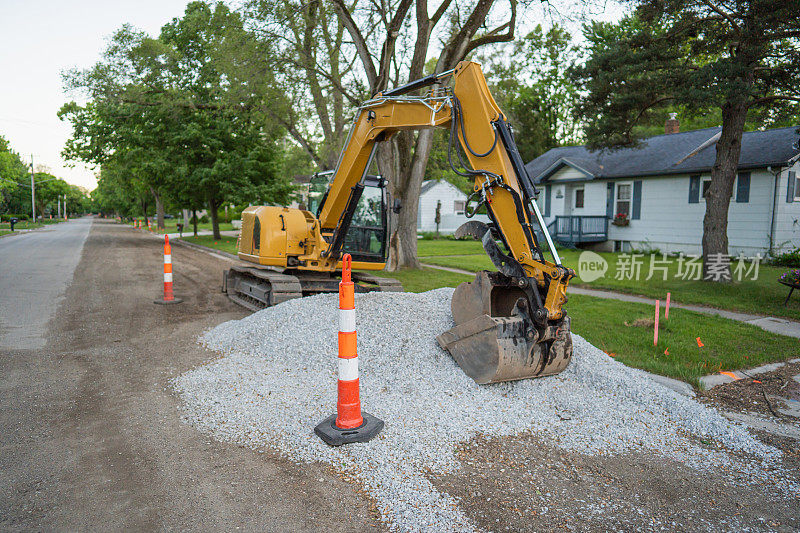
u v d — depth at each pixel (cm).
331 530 269
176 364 557
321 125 1741
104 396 459
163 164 2331
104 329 726
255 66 1452
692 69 1144
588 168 2208
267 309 699
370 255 935
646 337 727
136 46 2209
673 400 456
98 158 2575
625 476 341
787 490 332
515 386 475
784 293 1127
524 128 3812
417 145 1501
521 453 362
